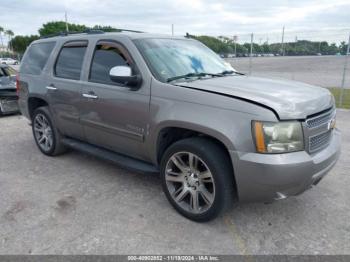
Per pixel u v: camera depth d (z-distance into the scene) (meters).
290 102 2.80
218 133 2.80
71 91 4.30
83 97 4.11
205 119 2.89
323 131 3.01
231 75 3.92
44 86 4.82
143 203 3.58
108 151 4.23
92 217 3.30
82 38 4.35
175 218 3.27
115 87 3.72
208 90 3.02
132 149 3.75
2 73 9.49
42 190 3.94
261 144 2.66
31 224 3.18
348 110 8.83
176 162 3.24
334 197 3.69
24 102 5.39
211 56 4.32
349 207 3.46
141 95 3.42
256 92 2.98
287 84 3.45
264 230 3.06
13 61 53.88
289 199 3.64
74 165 4.79
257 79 3.69
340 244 2.84
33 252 2.76
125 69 3.38
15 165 4.82
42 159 5.07
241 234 3.00
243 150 2.72
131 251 2.76
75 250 2.78
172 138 3.46
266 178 2.66
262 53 21.44
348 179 4.15
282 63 27.66
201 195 3.12
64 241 2.90
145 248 2.80
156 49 3.71
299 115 2.73
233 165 2.78
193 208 3.20
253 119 2.68
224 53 17.09
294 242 2.88
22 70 5.47
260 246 2.83
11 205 3.56
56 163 4.88
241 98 2.82
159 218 3.27
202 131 2.91
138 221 3.22
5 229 3.09
